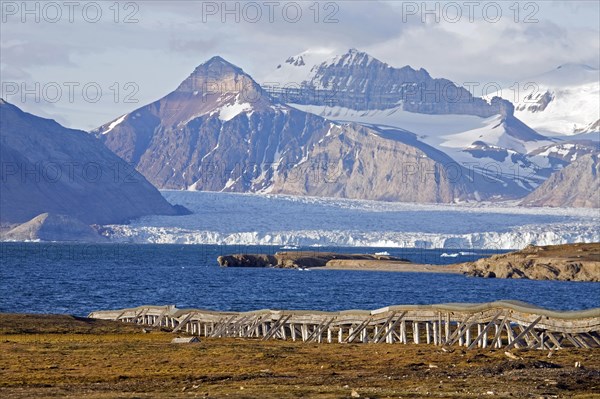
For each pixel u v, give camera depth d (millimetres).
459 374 76688
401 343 106312
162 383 74000
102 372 80938
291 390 67438
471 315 102812
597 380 71750
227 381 74500
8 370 82000
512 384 69688
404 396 63844
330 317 116062
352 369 81812
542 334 96125
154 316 149250
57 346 100812
